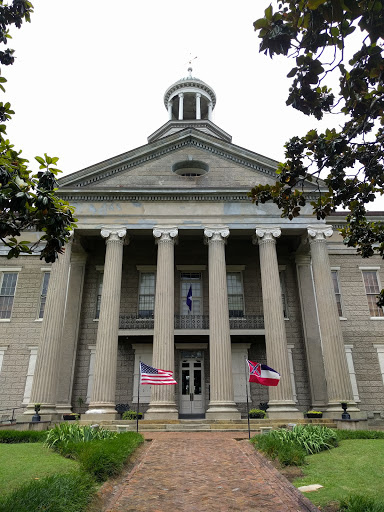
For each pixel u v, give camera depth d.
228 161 22.48
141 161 22.38
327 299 19.00
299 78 5.58
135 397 21.06
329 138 7.15
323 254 19.91
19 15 7.08
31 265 23.66
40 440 11.84
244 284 23.52
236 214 20.66
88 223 20.33
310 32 5.03
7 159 7.02
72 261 23.19
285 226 20.48
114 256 19.69
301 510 6.07
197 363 22.17
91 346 21.92
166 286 19.08
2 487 6.86
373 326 22.78
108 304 18.70
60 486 5.98
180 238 23.45
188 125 30.98
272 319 18.59
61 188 20.55
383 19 4.76
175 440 12.51
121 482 7.61
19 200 6.24
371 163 7.49
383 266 23.94
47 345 17.86
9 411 20.91
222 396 17.27
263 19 5.14
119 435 11.66
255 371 14.26
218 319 18.52
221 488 7.29
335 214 24.25
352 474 7.94
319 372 21.05
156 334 18.27
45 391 17.22
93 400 17.25
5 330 22.44
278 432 11.20
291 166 7.68
